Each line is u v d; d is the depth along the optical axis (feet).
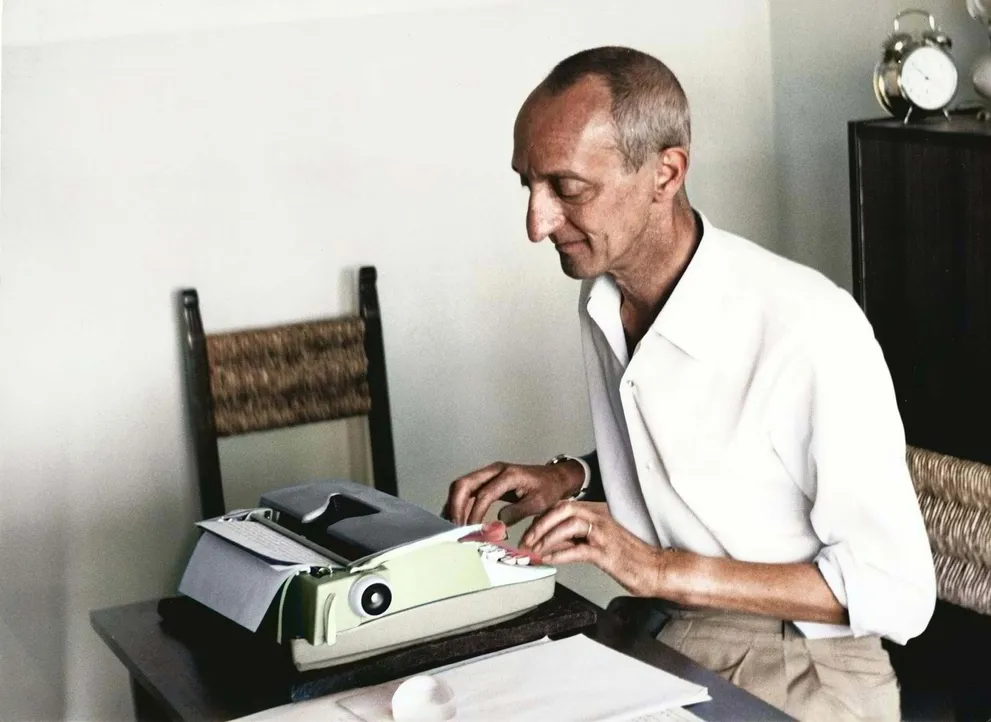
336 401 8.38
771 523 5.32
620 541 4.78
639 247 5.26
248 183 8.35
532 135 4.95
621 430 5.89
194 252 8.29
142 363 8.26
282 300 8.53
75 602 8.30
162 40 8.04
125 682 8.46
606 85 4.88
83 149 7.96
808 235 9.44
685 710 4.00
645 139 4.95
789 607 4.95
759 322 5.21
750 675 5.15
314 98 8.43
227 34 8.17
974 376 7.01
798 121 9.36
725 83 9.48
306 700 4.24
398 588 4.45
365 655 4.43
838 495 4.99
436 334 8.97
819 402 5.04
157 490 8.41
